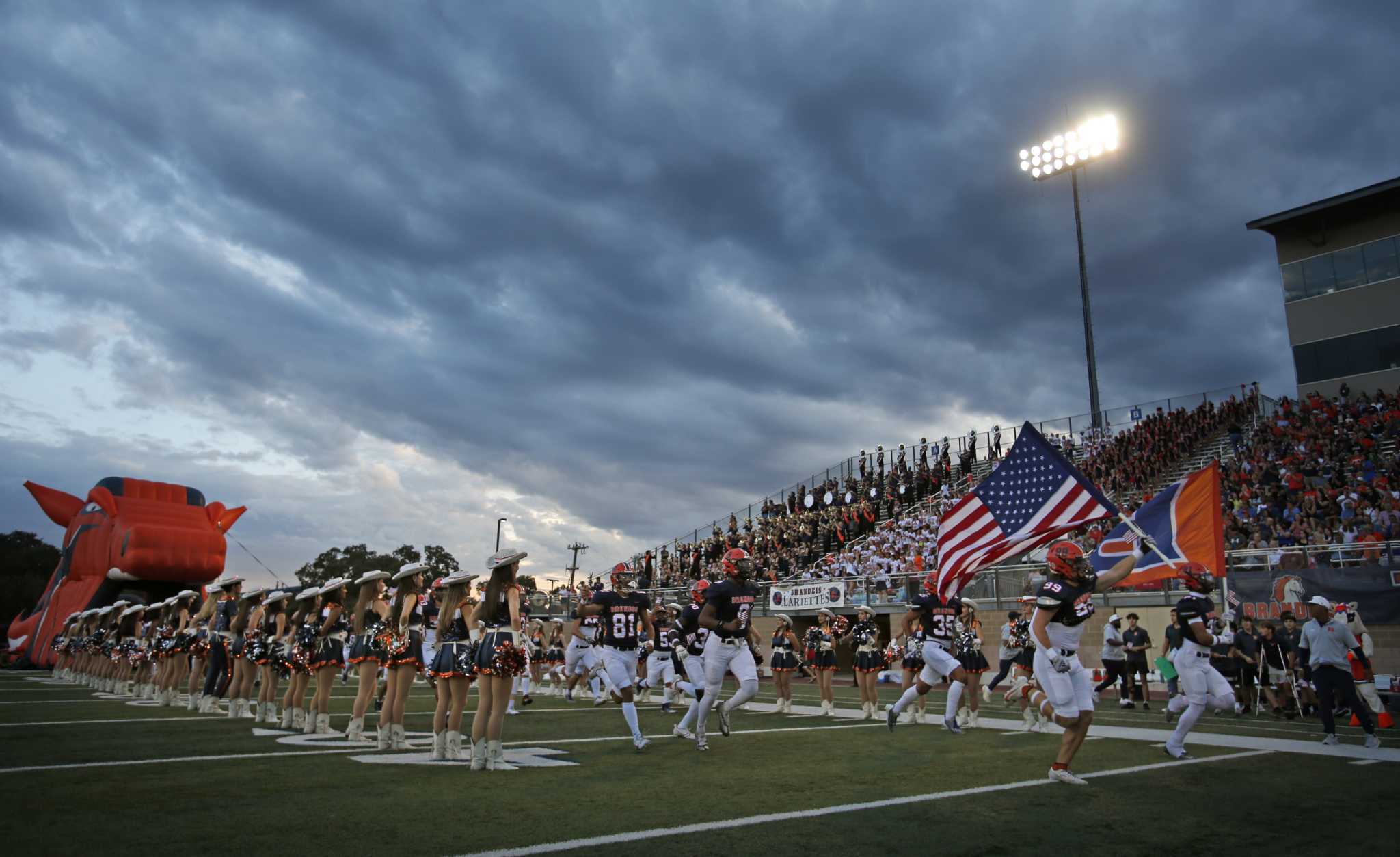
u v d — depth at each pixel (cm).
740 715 1427
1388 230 3167
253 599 1206
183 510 2955
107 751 830
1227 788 679
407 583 915
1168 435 3247
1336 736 1000
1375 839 512
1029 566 2159
